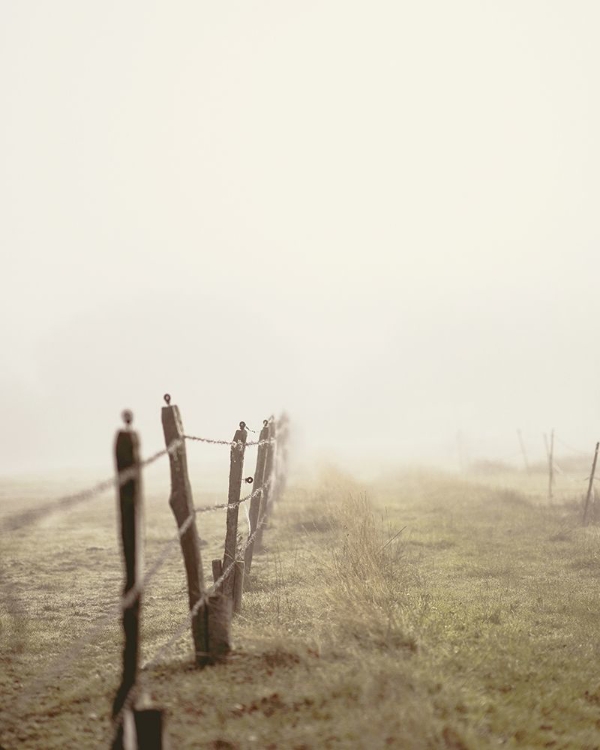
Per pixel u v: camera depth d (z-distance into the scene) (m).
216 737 4.89
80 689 6.50
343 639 6.94
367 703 5.11
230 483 9.06
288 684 5.77
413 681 5.64
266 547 13.55
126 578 4.63
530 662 6.88
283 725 5.04
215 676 6.07
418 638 7.07
